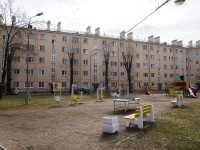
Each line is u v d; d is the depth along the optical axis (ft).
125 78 197.06
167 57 227.61
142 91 130.62
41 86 163.43
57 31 171.42
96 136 25.84
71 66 166.81
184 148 19.94
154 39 227.81
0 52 132.16
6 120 39.58
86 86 179.42
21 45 96.07
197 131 25.71
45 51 166.40
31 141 24.70
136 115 28.27
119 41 197.98
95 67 185.57
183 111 41.60
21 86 156.15
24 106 63.98
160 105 53.78
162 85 220.02
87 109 51.31
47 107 59.00
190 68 241.96
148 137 23.88
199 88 231.30
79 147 22.06
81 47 180.24
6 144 23.49
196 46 242.99
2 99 95.61
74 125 33.27
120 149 20.80
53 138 25.85
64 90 170.71
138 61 206.59
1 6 94.94
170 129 26.78
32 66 160.66
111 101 72.13
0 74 145.38
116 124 27.14
